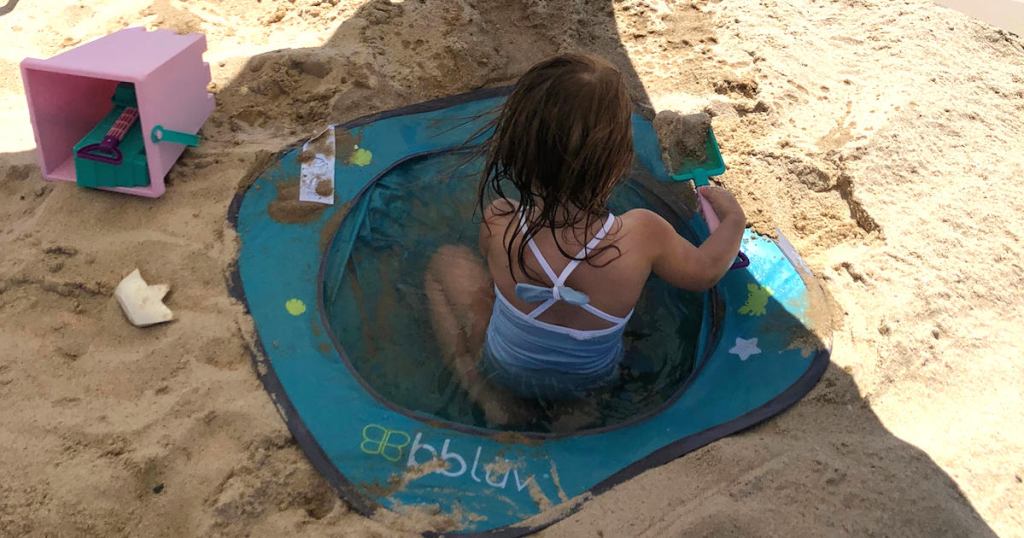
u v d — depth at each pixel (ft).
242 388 3.51
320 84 4.95
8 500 3.05
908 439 3.46
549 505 3.19
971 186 4.71
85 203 4.21
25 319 3.73
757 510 3.14
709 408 3.57
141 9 5.65
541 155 3.01
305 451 3.30
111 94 4.58
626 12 5.83
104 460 3.20
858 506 3.16
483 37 5.41
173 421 3.35
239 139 4.60
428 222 4.37
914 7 6.07
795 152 4.84
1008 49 5.80
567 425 3.60
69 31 5.47
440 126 4.77
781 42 5.61
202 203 4.25
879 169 4.75
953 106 5.22
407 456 3.32
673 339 4.00
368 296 4.03
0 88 5.07
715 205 3.94
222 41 5.35
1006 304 4.11
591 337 3.41
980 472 3.33
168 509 3.10
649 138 4.81
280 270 4.00
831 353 3.84
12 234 4.09
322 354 3.67
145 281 3.88
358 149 4.57
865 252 4.35
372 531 3.07
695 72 5.35
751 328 3.92
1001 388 3.71
